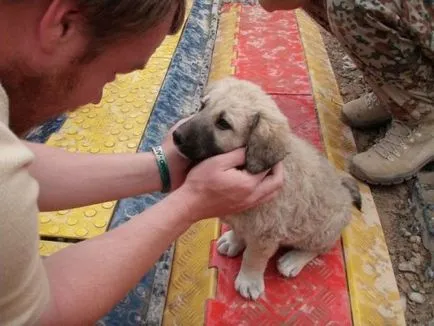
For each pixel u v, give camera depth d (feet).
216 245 2.53
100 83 1.35
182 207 1.53
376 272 2.52
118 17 1.10
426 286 2.58
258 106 2.00
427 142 2.94
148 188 1.95
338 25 2.79
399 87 2.84
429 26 2.60
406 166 2.93
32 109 1.31
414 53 2.70
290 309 2.28
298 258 2.42
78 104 1.38
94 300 1.26
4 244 0.93
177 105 3.57
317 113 3.40
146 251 1.40
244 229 2.13
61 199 1.77
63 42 1.12
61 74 1.21
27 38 1.09
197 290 2.39
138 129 3.26
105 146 3.13
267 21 4.40
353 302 2.30
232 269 2.43
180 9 1.30
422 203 2.84
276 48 4.04
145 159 1.94
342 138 3.32
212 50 4.29
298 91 3.60
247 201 1.72
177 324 2.30
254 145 1.92
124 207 2.70
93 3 1.05
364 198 2.91
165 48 4.00
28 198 0.98
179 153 1.95
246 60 3.92
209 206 1.62
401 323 2.31
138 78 3.67
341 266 2.46
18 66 1.15
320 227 2.25
